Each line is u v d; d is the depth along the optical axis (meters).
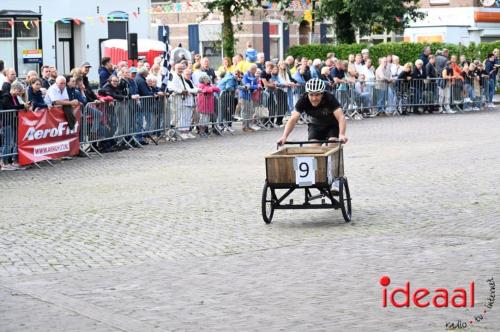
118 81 23.56
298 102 13.88
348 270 10.30
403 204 14.64
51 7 42.44
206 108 26.67
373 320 8.31
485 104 36.75
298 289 9.53
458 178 17.16
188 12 52.91
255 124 28.62
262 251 11.50
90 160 21.67
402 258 10.80
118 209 14.95
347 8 44.12
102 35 45.03
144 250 11.77
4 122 19.95
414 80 33.69
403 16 46.16
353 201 15.05
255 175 18.50
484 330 7.93
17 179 18.91
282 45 53.25
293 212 14.30
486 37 54.66
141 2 46.59
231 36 39.22
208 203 15.30
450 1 54.44
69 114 21.67
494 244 11.41
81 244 12.27
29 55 41.66
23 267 10.98
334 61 31.84
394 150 22.05
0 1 40.56
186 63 29.27
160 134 25.33
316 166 12.96
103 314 8.74
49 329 8.31
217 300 9.19
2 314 8.86
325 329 8.07
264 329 8.12
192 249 11.75
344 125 13.69
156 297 9.37
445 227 12.66
